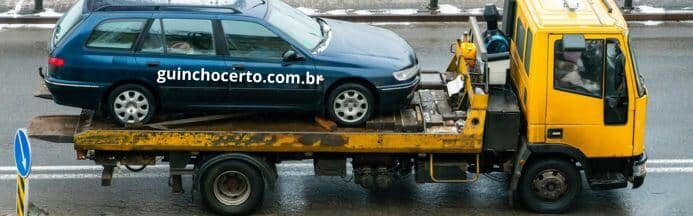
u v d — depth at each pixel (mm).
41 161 12906
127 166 11680
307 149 10945
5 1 20047
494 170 11617
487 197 11992
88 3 11133
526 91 10820
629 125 10867
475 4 19984
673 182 12500
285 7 12047
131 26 10906
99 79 10922
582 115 10758
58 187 12188
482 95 10711
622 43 10422
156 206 11719
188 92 11023
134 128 11039
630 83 10664
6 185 12266
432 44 17922
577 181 11328
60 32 11336
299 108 11180
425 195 12047
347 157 11352
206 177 11094
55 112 14703
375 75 11023
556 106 10719
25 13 19344
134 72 10898
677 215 11641
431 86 12219
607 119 10812
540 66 10523
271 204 11758
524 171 11297
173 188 11320
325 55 11062
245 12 11086
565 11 10742
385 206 11766
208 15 10953
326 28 11867
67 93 11008
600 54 10484
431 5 19578
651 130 14164
